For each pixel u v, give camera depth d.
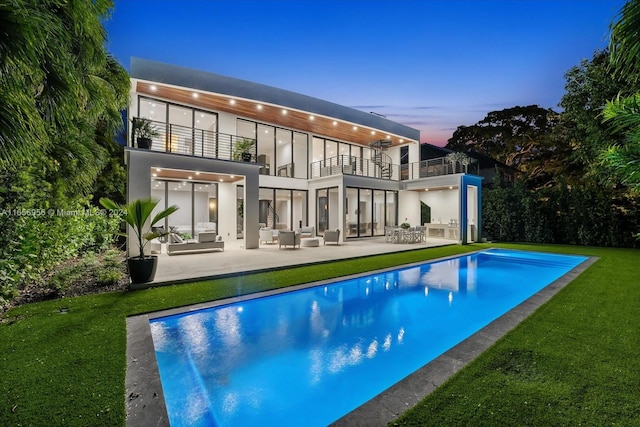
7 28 2.13
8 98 2.30
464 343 3.19
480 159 23.09
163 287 5.46
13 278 4.22
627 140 1.69
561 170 17.38
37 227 5.02
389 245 11.98
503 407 2.13
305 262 7.75
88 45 4.01
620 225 12.22
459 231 13.42
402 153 19.61
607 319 3.87
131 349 3.04
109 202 5.56
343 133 16.47
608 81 8.98
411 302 5.56
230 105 12.34
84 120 6.48
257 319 4.62
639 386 2.38
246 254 9.27
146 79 9.75
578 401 2.19
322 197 15.15
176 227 12.02
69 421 2.00
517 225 14.57
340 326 4.43
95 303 4.50
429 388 2.38
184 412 2.54
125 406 2.16
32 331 3.45
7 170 4.27
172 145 11.86
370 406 2.16
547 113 20.47
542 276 7.59
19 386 2.38
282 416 2.52
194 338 3.89
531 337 3.32
